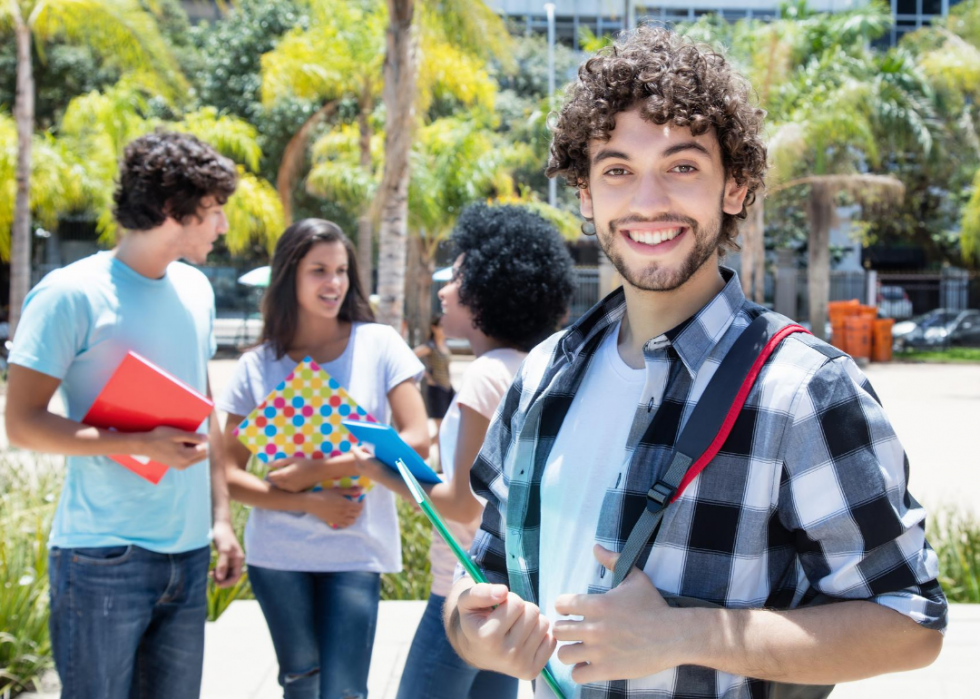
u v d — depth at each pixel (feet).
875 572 3.77
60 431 7.11
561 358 4.90
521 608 4.19
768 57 54.85
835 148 64.34
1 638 12.28
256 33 80.89
